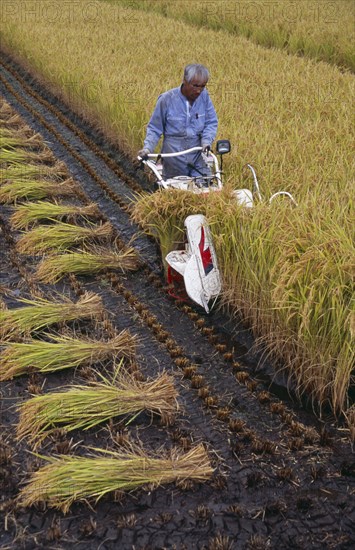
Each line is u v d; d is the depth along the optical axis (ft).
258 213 16.83
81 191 27.37
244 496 12.42
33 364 15.53
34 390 14.98
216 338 17.35
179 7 64.39
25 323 17.24
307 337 14.69
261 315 16.46
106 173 29.78
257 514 12.01
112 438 13.52
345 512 12.16
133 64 40.47
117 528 11.62
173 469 12.44
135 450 13.34
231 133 26.27
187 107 19.25
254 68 39.19
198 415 14.58
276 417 14.61
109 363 16.20
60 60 41.63
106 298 19.57
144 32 52.39
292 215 16.71
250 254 16.62
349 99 31.96
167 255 18.34
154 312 18.86
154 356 16.75
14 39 50.67
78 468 12.16
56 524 11.59
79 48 45.44
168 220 18.60
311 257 14.55
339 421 14.51
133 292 20.03
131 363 15.93
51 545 11.27
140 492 12.35
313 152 24.77
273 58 42.50
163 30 52.90
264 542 11.43
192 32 52.37
